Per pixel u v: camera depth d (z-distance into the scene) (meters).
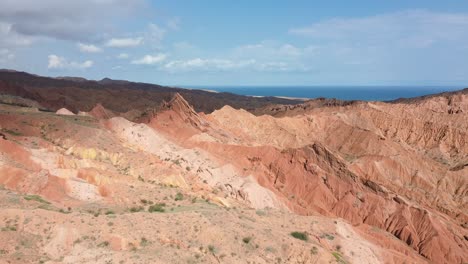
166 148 105.06
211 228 59.00
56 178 74.38
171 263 50.88
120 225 55.88
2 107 115.06
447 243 88.88
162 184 85.56
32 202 61.88
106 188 76.44
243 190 94.69
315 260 60.16
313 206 102.44
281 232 66.81
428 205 113.12
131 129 107.44
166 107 132.50
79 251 50.59
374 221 97.69
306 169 111.81
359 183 106.31
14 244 49.25
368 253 73.62
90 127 99.38
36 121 98.38
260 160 115.88
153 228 57.03
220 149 117.19
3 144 77.62
